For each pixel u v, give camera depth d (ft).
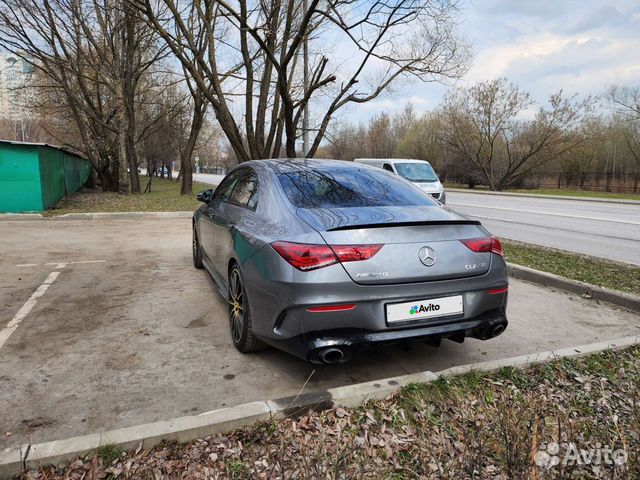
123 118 60.70
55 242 25.73
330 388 9.52
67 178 56.75
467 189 118.52
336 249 8.50
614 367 10.14
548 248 25.58
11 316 13.38
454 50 38.34
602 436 7.61
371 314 8.61
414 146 153.89
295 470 6.58
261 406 8.05
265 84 41.83
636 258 24.34
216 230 14.29
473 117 116.47
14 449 6.82
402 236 9.00
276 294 8.91
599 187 118.62
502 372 9.64
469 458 6.62
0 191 37.68
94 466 6.64
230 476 6.61
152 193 67.67
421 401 8.51
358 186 11.41
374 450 7.27
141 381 9.57
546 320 13.93
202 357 10.82
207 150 192.95
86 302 14.80
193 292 16.10
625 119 116.57
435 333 9.03
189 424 7.50
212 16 41.09
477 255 9.52
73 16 54.54
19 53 53.67
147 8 35.24
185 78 58.44
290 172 11.94
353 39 33.19
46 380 9.52
